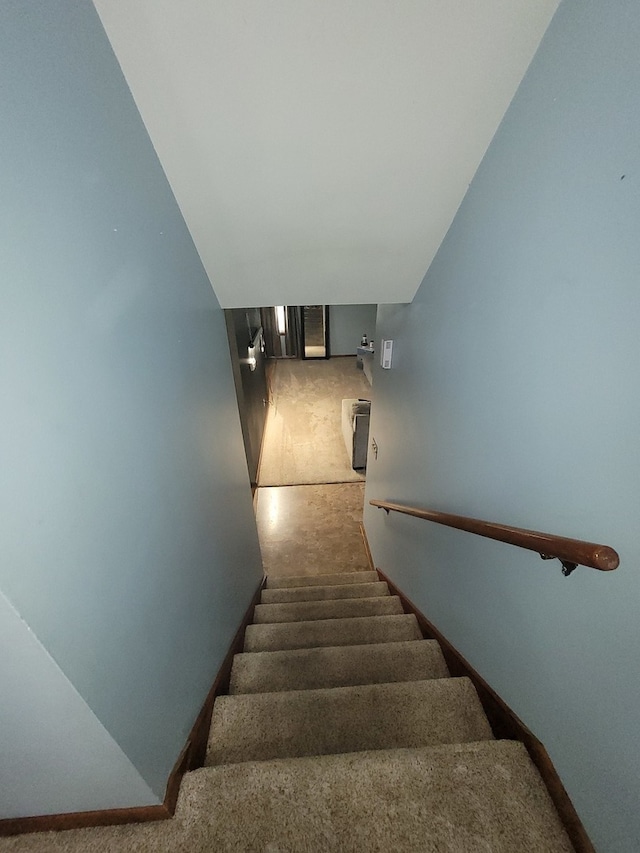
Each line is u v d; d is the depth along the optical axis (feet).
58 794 2.58
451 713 4.05
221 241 4.67
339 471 15.14
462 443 4.43
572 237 2.48
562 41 2.46
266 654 5.27
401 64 3.00
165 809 2.85
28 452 1.65
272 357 26.14
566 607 2.78
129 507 2.64
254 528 8.47
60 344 1.94
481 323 3.86
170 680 3.24
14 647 1.69
